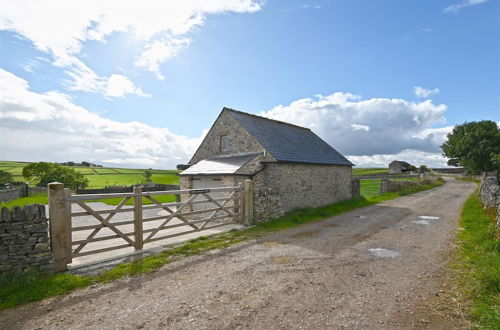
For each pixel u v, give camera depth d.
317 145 18.95
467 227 9.21
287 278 5.05
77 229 5.54
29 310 3.87
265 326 3.48
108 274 5.14
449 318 3.64
